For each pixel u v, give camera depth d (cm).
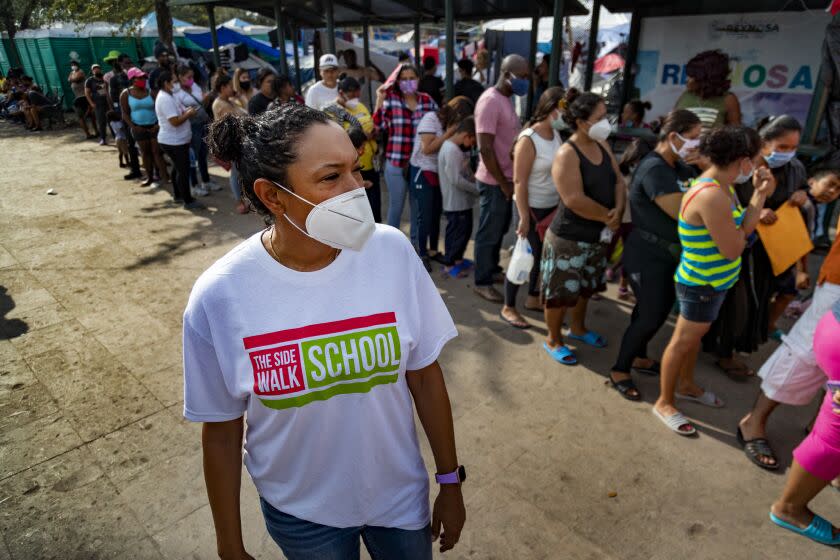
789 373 255
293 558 140
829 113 538
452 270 486
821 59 538
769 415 293
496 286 469
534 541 230
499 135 398
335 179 112
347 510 132
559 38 528
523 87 525
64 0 1236
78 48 1683
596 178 313
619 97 698
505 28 1146
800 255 318
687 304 270
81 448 282
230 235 588
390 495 138
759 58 593
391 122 480
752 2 581
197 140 712
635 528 236
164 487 258
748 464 271
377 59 1347
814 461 218
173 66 770
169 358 361
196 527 237
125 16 1216
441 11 940
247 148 113
